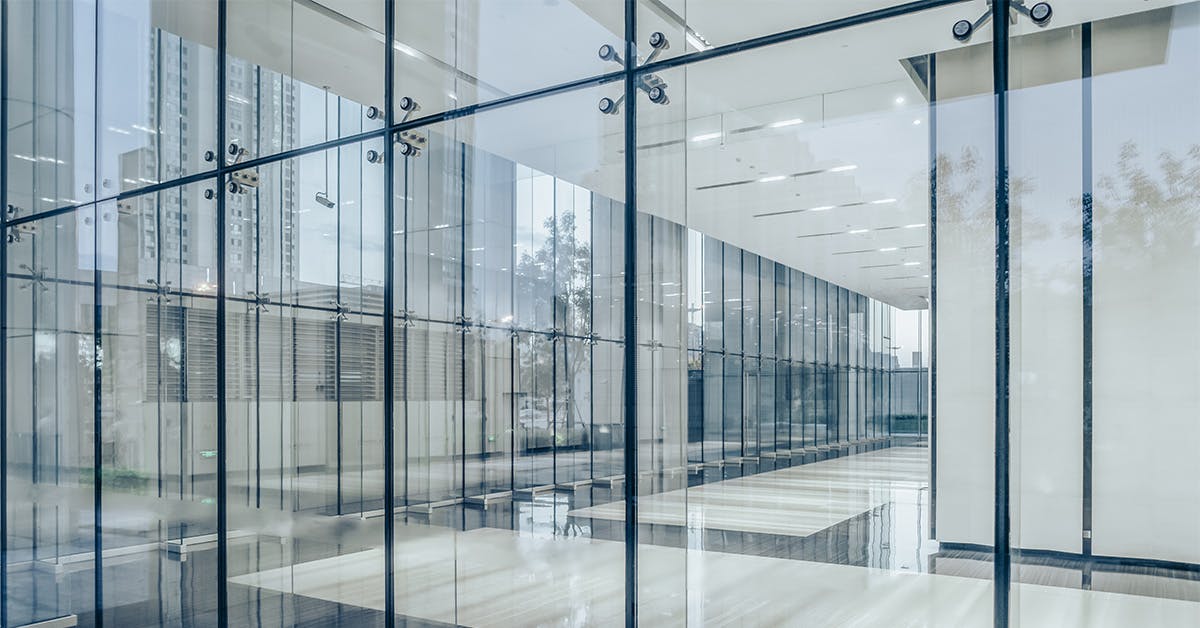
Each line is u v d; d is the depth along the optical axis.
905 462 15.30
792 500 15.20
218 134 9.75
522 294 8.01
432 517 8.32
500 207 8.12
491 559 8.04
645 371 7.32
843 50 6.83
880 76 7.26
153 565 9.88
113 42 10.48
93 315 10.42
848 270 14.30
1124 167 7.34
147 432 10.04
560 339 7.79
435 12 8.42
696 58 7.02
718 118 8.55
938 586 6.80
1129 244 7.21
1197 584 6.98
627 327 7.28
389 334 8.59
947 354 6.57
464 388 8.29
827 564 10.05
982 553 6.45
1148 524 7.04
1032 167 7.61
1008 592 5.94
